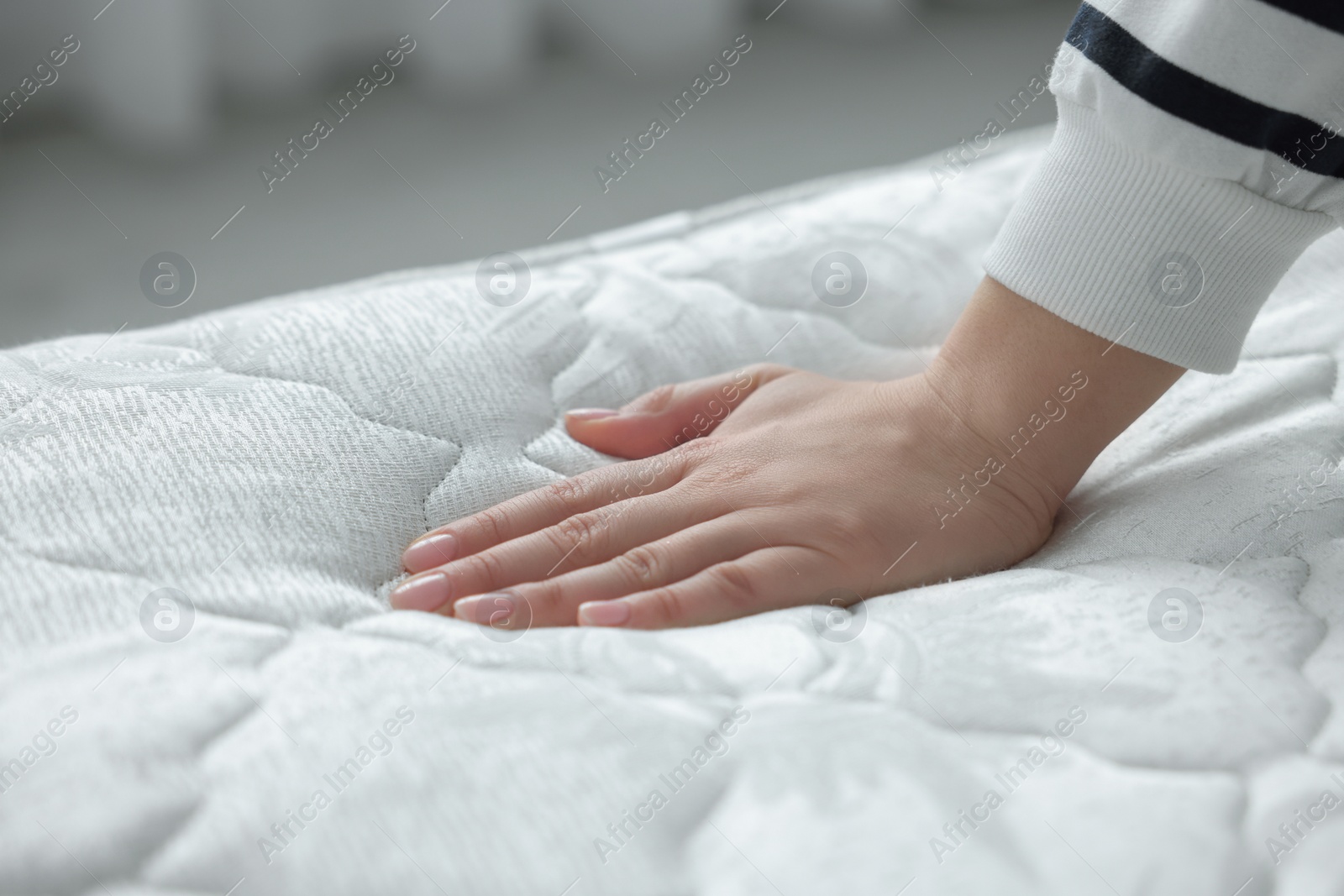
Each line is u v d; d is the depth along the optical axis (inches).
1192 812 26.1
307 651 27.7
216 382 30.8
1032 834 25.9
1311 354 32.3
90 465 29.2
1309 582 28.7
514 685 27.3
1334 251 34.4
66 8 71.6
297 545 29.1
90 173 71.9
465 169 74.7
